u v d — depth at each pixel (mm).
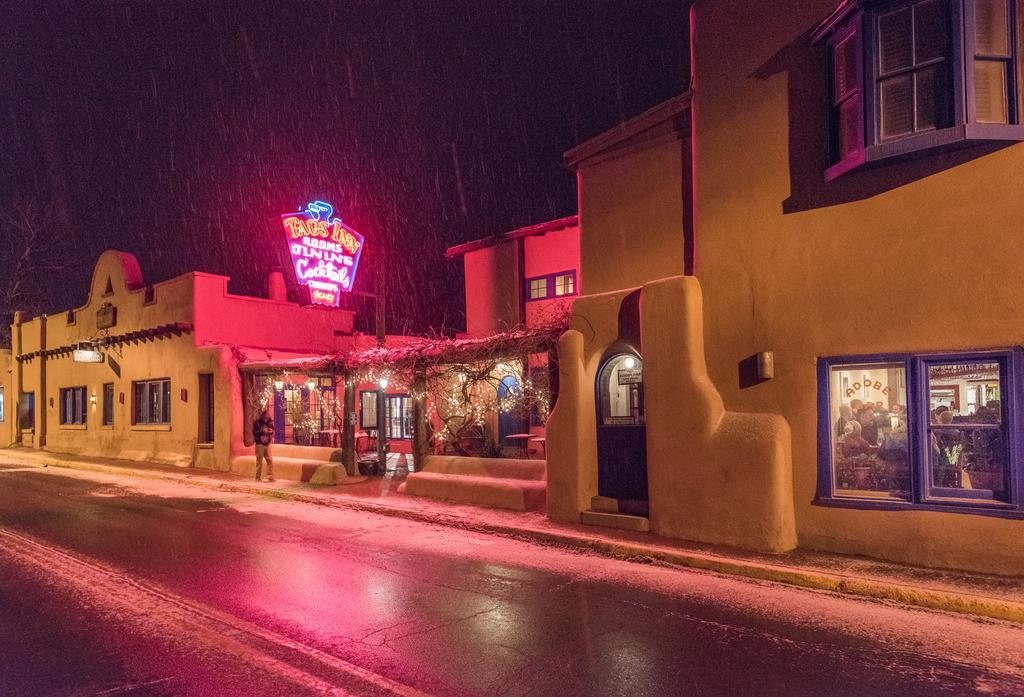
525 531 10172
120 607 6871
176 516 12266
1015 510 7082
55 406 27406
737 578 7855
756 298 8867
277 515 12391
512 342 12172
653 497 9562
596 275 10977
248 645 5824
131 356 22812
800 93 8586
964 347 7422
